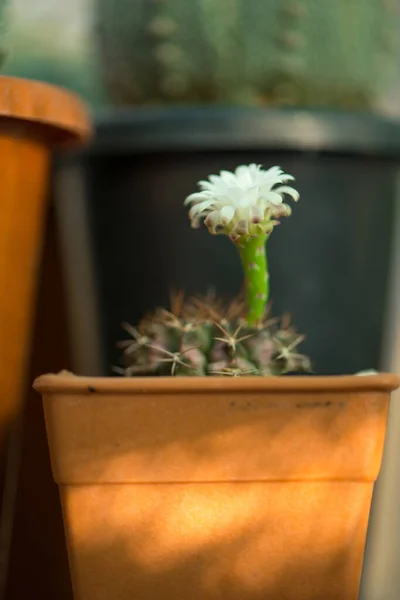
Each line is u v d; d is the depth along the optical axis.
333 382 0.36
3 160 0.41
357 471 0.36
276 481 0.36
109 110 0.52
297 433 0.36
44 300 0.50
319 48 0.50
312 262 0.49
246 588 0.36
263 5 0.50
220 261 0.49
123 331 0.51
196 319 0.39
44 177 0.44
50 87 0.42
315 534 0.36
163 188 0.49
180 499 0.36
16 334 0.43
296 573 0.36
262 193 0.37
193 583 0.36
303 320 0.49
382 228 0.51
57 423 0.36
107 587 0.36
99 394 0.36
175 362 0.37
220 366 0.37
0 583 0.44
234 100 0.50
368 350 0.51
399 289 0.54
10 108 0.40
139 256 0.50
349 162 0.49
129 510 0.36
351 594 0.37
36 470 0.48
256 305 0.38
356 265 0.50
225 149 0.48
